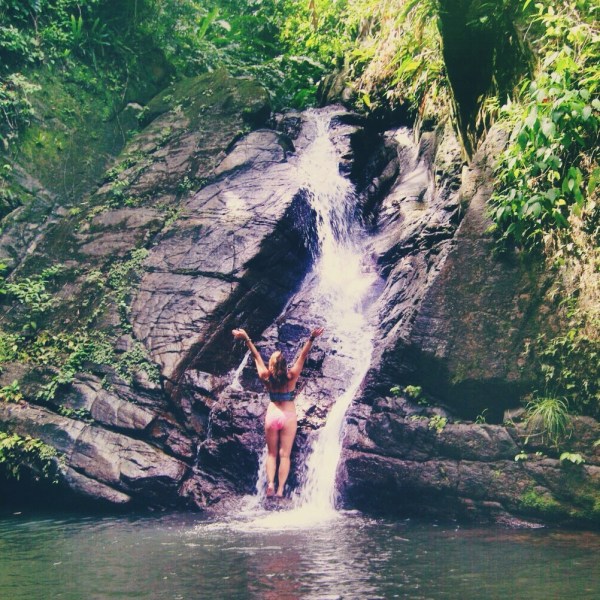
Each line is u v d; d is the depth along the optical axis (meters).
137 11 17.72
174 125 14.88
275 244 11.79
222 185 13.06
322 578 5.23
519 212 8.45
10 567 5.99
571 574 5.25
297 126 14.98
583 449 7.52
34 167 14.66
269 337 11.38
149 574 5.55
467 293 8.63
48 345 11.41
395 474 8.25
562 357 7.94
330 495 8.81
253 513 8.80
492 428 7.96
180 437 10.00
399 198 13.37
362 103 15.87
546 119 7.68
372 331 10.67
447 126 12.48
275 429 8.50
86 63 16.55
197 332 10.76
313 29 18.39
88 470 9.61
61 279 12.37
